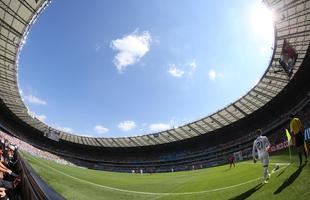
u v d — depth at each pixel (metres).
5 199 5.90
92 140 68.31
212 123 60.19
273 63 43.56
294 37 37.22
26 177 6.29
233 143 58.09
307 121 37.50
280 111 50.03
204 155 62.41
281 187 7.49
